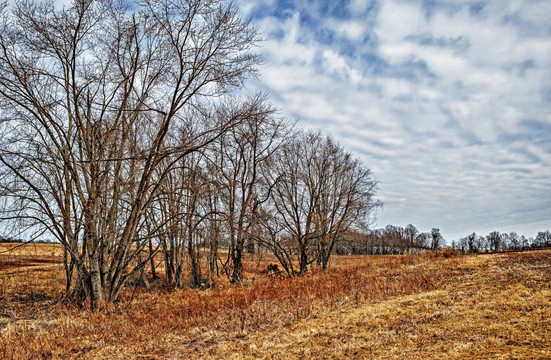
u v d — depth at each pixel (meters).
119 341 10.55
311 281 18.62
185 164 20.69
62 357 9.34
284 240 25.86
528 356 6.45
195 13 15.38
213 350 9.34
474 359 6.69
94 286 14.82
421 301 11.93
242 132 21.31
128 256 17.31
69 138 15.52
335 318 11.02
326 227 27.48
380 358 7.52
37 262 27.69
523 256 19.72
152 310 14.33
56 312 14.76
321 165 27.88
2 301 16.72
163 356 9.19
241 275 22.72
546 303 9.66
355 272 20.88
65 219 15.23
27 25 14.12
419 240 61.66
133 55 16.36
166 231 17.12
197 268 23.53
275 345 9.24
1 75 14.06
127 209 17.33
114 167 16.62
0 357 9.08
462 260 21.27
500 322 8.69
